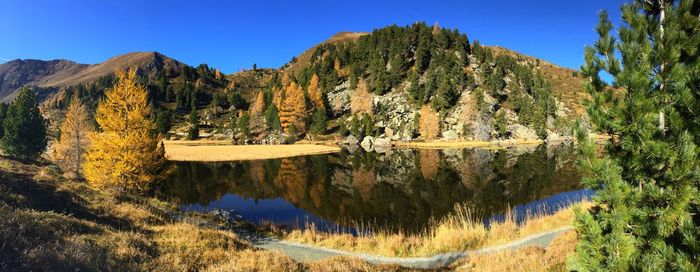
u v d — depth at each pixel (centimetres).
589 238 667
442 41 17325
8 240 909
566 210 1997
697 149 548
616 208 608
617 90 657
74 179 2734
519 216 2552
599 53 682
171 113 16850
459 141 11019
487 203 3072
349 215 2802
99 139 2684
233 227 2228
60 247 980
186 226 1702
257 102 15438
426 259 1565
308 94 14112
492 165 5544
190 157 6762
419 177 4644
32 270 796
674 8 612
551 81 18288
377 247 1762
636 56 611
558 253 1146
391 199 3403
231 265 1165
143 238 1323
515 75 15012
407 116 12938
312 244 1870
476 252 1570
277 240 1961
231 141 11300
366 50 18975
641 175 607
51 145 7525
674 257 549
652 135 587
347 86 16525
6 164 2197
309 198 3516
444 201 3238
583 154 660
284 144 10750
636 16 640
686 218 543
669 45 584
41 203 1595
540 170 4859
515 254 1276
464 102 12875
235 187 4109
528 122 11894
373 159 6794
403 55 17400
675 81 586
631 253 596
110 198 2055
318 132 12094
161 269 1076
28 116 5503
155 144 2881
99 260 978
